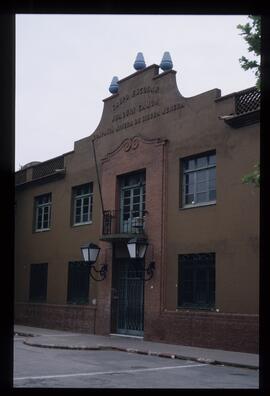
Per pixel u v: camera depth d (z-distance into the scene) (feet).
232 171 50.55
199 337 51.39
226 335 48.65
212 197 53.36
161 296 56.85
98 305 66.54
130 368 37.76
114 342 56.03
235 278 48.88
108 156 68.28
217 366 40.42
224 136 51.80
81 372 34.76
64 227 76.54
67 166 77.41
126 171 64.64
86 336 63.46
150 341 57.16
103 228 65.46
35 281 83.25
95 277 68.03
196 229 53.93
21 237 87.71
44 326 77.10
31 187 86.07
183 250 55.26
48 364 38.70
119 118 67.31
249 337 46.57
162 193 58.49
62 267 75.87
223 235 50.65
